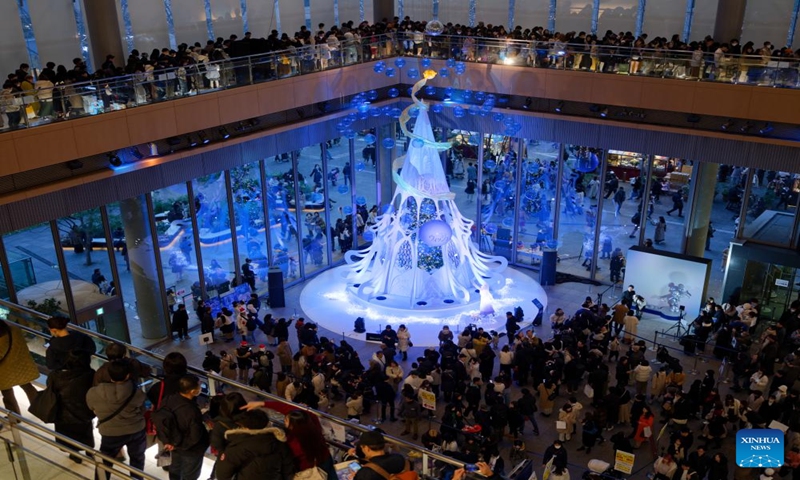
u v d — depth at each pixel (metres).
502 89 25.56
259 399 7.53
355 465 6.95
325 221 28.44
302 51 23.86
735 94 21.25
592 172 26.28
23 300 19.42
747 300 23.52
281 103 23.34
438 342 22.72
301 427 5.74
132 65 20.48
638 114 23.47
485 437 16.53
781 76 20.53
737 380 19.88
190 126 20.75
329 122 26.67
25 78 18.06
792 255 22.14
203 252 24.33
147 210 22.03
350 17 32.91
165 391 6.91
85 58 24.39
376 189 30.22
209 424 7.35
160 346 22.95
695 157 23.09
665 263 23.75
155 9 25.94
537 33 26.56
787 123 20.94
